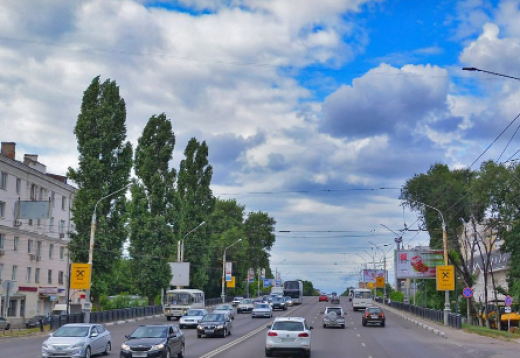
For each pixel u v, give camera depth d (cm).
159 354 2189
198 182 8519
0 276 5816
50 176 7394
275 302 7856
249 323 5094
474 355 2703
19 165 6119
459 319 4509
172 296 5747
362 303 7950
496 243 9938
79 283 4462
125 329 4400
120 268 8844
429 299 8500
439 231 6781
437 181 6988
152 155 6925
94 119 5466
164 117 7025
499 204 5775
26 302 6378
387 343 3316
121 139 5534
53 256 7169
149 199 6812
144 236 6625
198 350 2767
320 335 3884
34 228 6600
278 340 2464
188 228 8288
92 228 4641
